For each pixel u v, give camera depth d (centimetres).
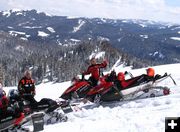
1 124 937
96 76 1345
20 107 955
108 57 16238
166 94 1211
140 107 1047
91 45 19012
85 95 1303
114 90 1244
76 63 17300
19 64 19162
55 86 2366
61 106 1055
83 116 1059
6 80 14312
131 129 748
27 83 1135
